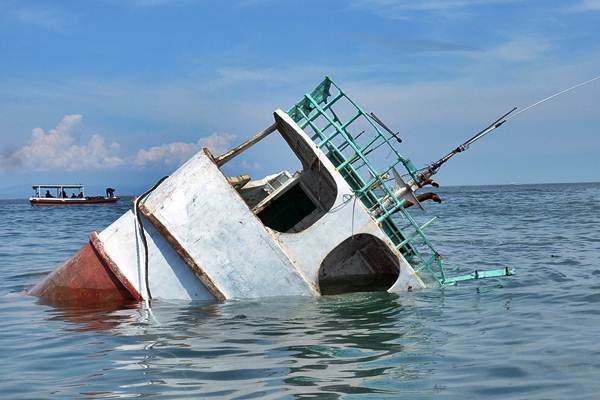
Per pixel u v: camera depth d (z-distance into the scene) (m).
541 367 7.38
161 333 9.12
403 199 12.15
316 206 13.51
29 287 14.03
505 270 12.48
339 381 6.93
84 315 10.55
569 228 26.95
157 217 11.11
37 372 7.42
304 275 11.16
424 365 7.49
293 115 12.20
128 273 11.47
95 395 6.59
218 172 11.14
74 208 70.62
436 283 12.79
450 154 12.81
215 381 6.96
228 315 10.19
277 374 7.17
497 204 54.59
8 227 36.00
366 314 10.26
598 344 8.30
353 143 11.67
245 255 11.07
